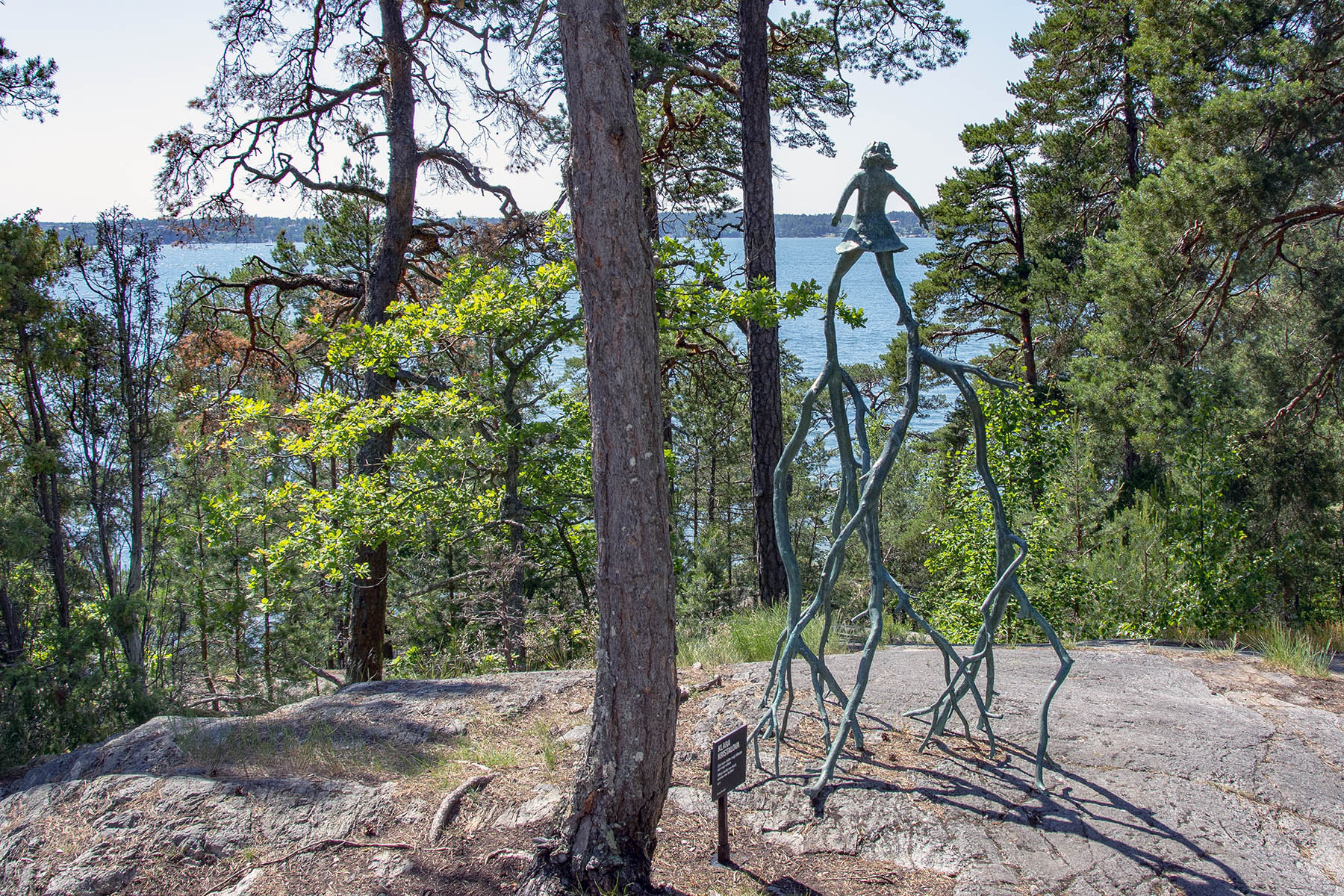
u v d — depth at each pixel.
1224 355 14.98
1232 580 9.02
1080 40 23.58
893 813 4.88
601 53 3.87
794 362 25.33
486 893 4.19
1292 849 4.54
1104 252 16.19
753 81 12.94
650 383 4.03
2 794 5.82
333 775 5.42
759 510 13.10
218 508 13.98
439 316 12.66
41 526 13.62
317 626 17.98
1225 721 6.04
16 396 17.95
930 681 6.89
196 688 18.61
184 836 4.75
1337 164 11.70
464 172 16.05
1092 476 12.33
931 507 16.19
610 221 3.90
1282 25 12.91
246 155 15.95
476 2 14.65
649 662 4.07
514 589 12.54
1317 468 13.44
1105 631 10.00
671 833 4.83
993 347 31.39
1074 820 4.78
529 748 5.88
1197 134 12.54
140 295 14.82
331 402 12.09
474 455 12.08
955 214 26.89
